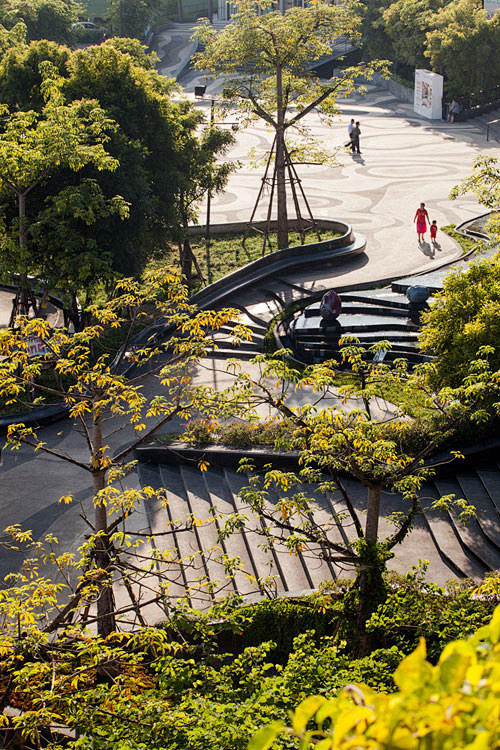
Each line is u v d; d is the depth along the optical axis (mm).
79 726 9945
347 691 3160
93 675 12773
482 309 18500
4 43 36281
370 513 12672
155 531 18672
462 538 16250
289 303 29641
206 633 11664
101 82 29188
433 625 12133
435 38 60562
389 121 61500
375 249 35031
